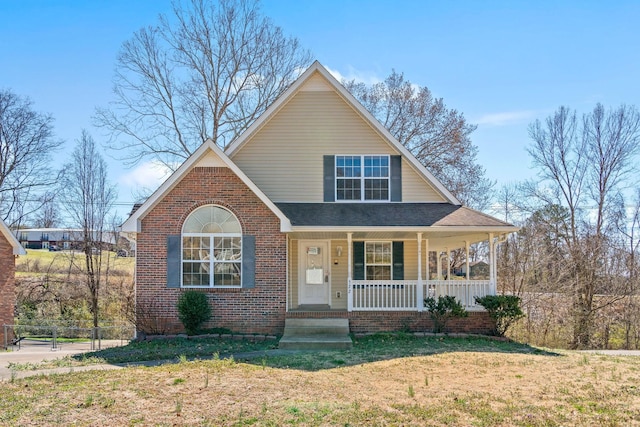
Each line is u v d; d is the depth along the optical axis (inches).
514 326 1099.9
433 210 698.8
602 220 1131.9
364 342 579.5
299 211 690.8
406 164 741.3
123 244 1379.2
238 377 388.2
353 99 729.6
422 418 289.7
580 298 1091.3
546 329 1085.1
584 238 1136.8
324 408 307.6
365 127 741.3
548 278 1170.6
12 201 1259.8
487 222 644.7
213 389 349.7
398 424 280.1
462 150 1333.7
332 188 731.4
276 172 732.7
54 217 1355.8
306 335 601.0
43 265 1349.7
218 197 637.9
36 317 1059.3
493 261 646.5
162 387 354.3
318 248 740.7
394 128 1354.6
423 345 556.7
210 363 441.4
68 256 1234.6
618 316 1059.9
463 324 645.3
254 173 731.4
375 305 690.8
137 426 274.5
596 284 1091.9
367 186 735.7
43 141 1268.5
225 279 636.1
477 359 477.1
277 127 738.8
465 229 633.0
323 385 368.5
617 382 384.2
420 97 1358.3
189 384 363.9
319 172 734.5
